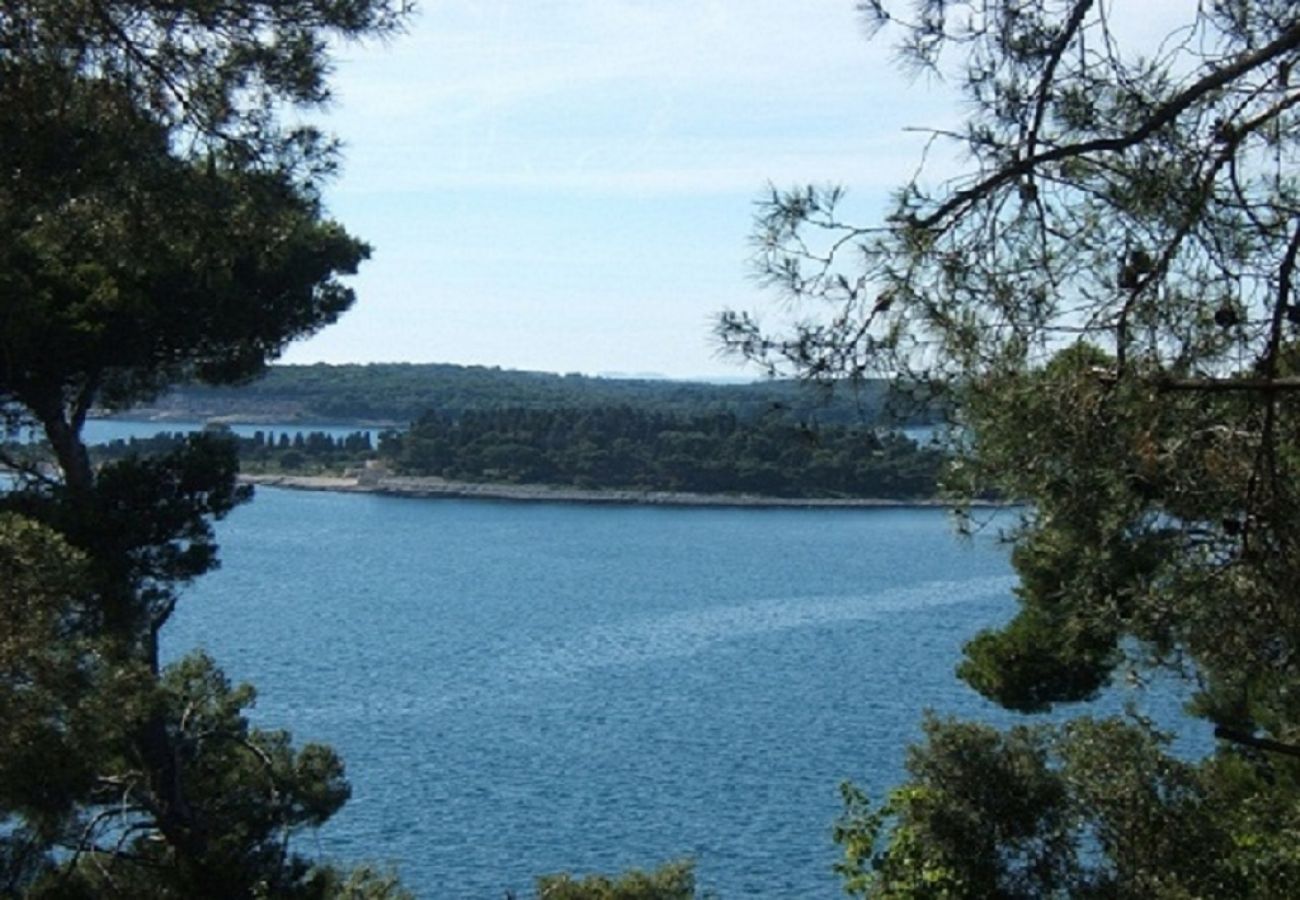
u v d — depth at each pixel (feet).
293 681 146.41
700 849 88.22
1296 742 21.18
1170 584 16.55
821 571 250.78
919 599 214.48
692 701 138.92
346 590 225.15
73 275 35.29
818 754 115.65
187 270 36.24
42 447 40.86
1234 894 31.91
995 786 35.53
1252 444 15.10
